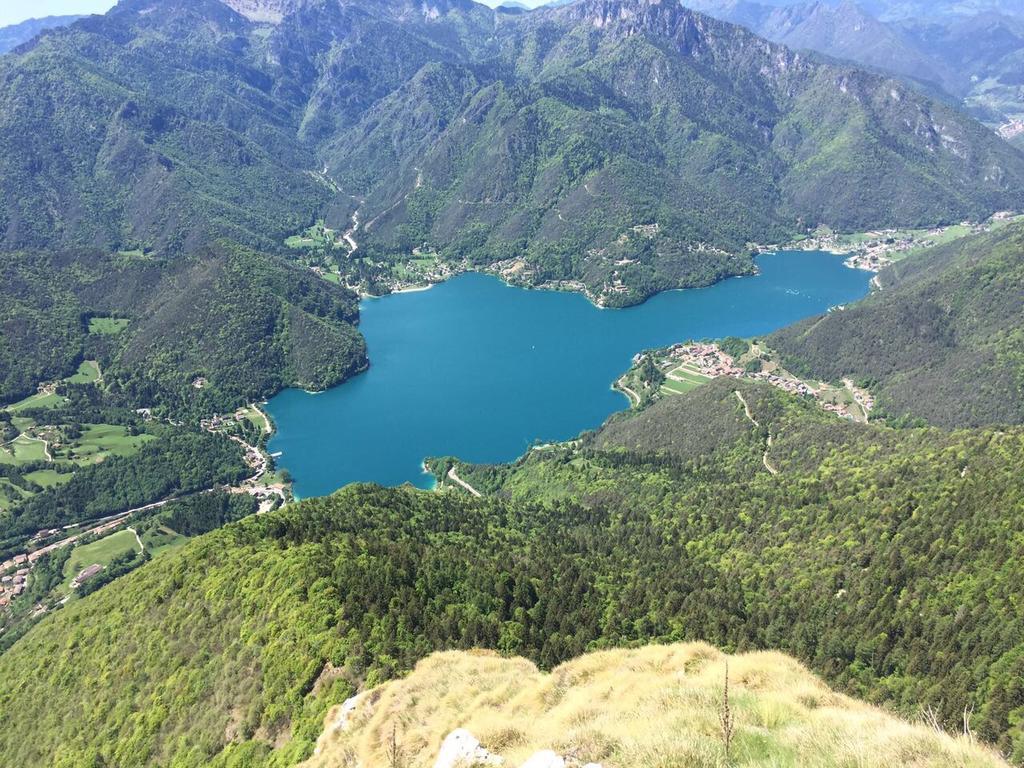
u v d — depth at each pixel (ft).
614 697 200.34
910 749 132.57
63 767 374.43
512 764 166.61
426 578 438.81
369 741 238.48
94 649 448.65
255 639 376.48
